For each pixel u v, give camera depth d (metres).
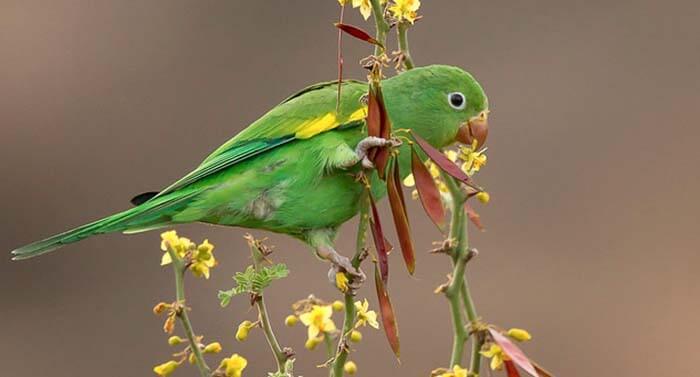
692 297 12.62
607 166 13.84
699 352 12.05
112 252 13.47
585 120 14.09
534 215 13.55
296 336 12.38
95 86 14.51
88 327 12.98
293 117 7.20
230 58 14.73
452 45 14.69
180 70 14.62
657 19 14.70
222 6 14.93
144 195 7.35
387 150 5.58
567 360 12.38
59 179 13.98
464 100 7.52
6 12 14.81
